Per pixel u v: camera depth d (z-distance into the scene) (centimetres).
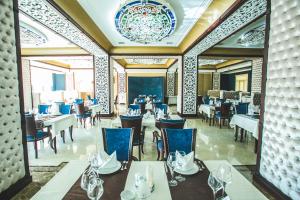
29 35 509
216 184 112
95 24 458
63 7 319
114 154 153
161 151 295
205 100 855
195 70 740
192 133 221
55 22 362
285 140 207
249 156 361
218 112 619
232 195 115
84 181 115
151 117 421
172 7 347
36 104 1012
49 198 111
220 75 1359
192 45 561
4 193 210
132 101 1362
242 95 911
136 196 110
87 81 1409
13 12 226
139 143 322
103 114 767
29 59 831
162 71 1340
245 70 1148
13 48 224
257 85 811
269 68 236
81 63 1151
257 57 750
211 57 762
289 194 202
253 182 261
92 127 609
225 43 653
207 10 370
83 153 377
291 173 199
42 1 281
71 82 1359
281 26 214
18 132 232
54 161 337
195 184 127
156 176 138
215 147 412
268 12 239
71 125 450
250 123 390
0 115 204
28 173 251
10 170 219
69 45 697
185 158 148
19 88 236
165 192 117
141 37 469
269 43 237
